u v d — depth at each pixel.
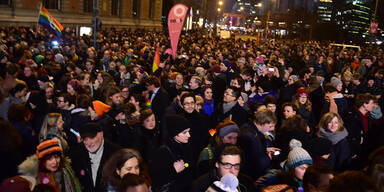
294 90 7.90
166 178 3.71
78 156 3.85
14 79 5.93
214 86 8.34
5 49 11.53
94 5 14.59
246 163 4.15
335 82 7.36
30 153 4.41
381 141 5.14
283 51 22.67
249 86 7.65
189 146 4.12
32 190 2.94
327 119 4.74
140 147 4.58
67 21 29.80
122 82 9.20
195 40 28.17
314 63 16.73
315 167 2.80
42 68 8.83
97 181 3.74
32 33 17.16
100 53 13.85
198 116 5.17
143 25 48.03
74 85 6.75
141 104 6.29
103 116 5.36
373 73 10.66
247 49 20.94
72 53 12.34
